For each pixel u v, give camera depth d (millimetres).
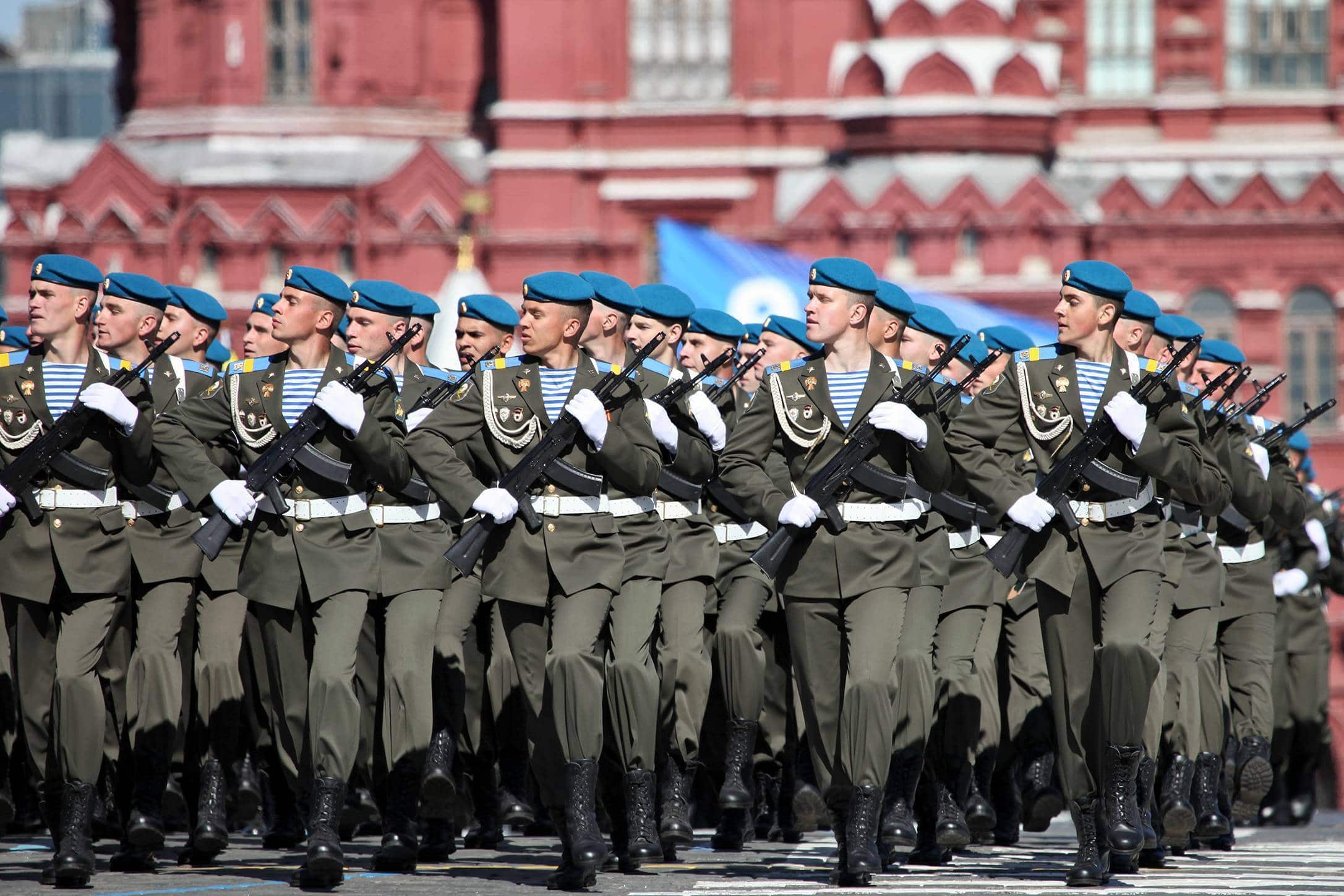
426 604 38375
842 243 144500
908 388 34969
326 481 35719
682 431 39344
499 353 45750
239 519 35312
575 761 34406
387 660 38219
